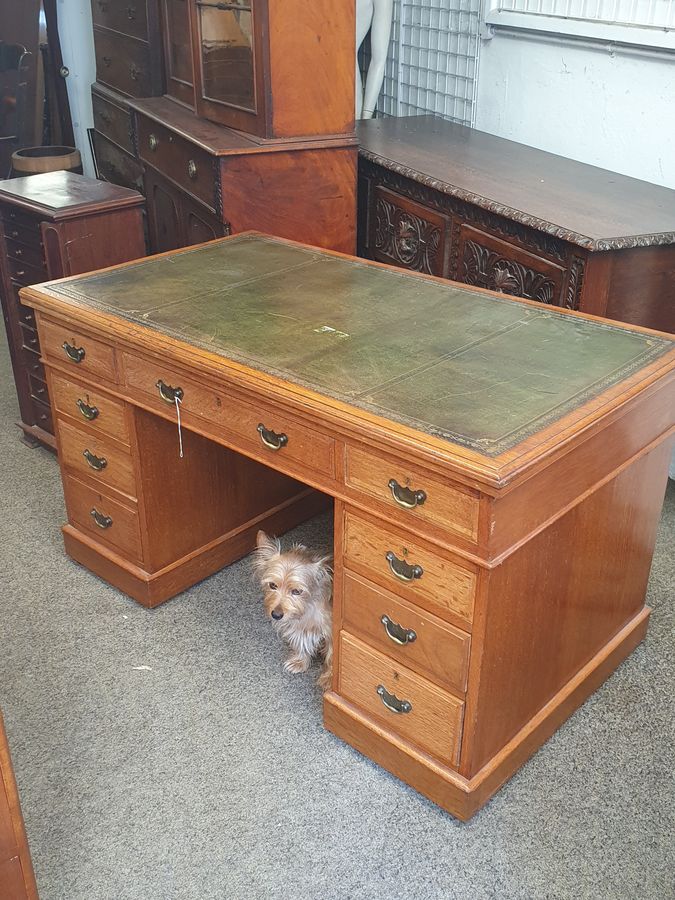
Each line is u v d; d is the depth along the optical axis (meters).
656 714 2.46
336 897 1.99
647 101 3.26
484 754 2.12
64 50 6.04
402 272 2.75
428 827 2.15
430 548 1.93
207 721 2.46
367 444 1.90
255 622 2.82
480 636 1.92
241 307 2.49
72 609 2.88
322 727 2.44
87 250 3.33
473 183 3.14
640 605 2.66
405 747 2.21
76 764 2.33
